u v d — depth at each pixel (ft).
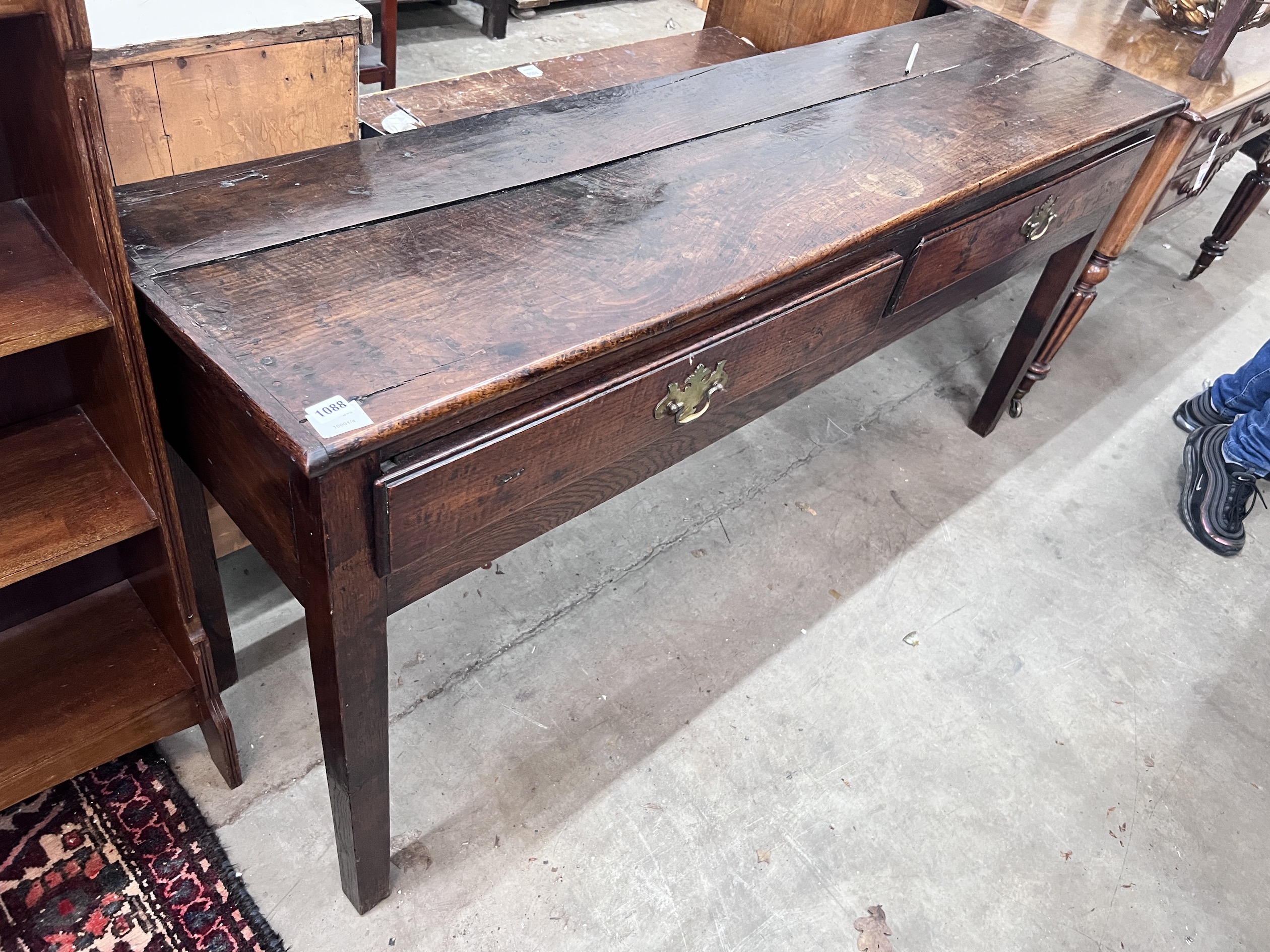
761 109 4.63
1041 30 6.81
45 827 4.17
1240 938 4.62
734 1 7.84
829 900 4.47
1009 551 6.55
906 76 5.29
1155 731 5.53
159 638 4.20
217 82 4.18
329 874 4.24
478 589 5.65
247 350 2.64
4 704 3.83
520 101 5.94
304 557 2.77
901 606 6.01
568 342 2.86
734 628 5.68
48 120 2.47
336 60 4.52
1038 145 4.69
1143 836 4.98
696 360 3.34
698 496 6.55
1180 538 6.94
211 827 4.30
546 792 4.69
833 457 7.07
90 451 3.59
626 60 6.84
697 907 4.35
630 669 5.34
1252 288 10.09
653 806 4.71
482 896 4.25
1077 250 6.09
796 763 5.02
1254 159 8.71
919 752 5.18
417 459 2.63
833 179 4.08
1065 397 8.12
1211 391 7.80
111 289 2.67
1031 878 4.71
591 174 3.84
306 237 3.17
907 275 4.25
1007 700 5.55
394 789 4.59
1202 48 6.31
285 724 4.76
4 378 3.51
